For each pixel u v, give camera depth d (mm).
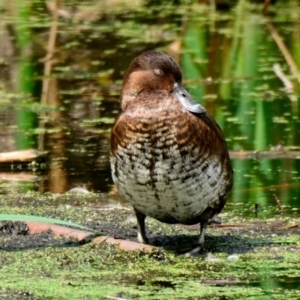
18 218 8508
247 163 13297
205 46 20016
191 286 8000
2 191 11859
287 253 9156
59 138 14547
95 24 22578
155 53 9250
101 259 8773
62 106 16312
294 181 12344
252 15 23328
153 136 8617
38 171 12984
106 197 11617
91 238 9344
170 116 8641
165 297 7672
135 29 21984
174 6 24438
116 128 8820
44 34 21344
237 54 19469
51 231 9609
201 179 8750
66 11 23625
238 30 21672
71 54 19734
